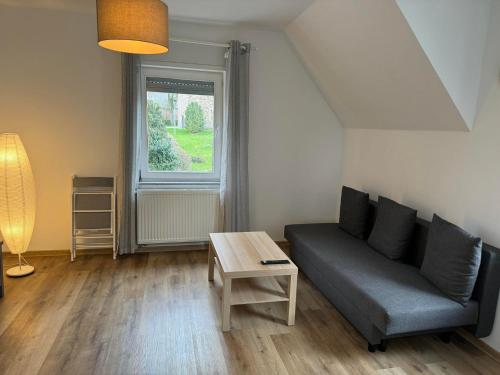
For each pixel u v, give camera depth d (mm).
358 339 2430
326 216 4340
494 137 2309
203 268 3480
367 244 3207
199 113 3863
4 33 3246
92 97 3498
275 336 2428
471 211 2496
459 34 2312
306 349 2299
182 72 3736
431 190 2869
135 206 3650
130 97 3396
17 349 2191
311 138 4125
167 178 3883
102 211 3562
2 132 3389
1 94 3326
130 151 3482
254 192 4043
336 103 3893
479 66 2391
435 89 2461
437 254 2396
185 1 2986
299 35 3484
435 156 2818
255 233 3221
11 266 3363
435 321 2156
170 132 3824
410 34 2275
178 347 2268
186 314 2652
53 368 2039
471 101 2428
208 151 3955
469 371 2146
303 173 4168
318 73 3717
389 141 3383
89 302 2773
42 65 3361
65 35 3359
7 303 2725
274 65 3865
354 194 3492
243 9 3152
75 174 3582
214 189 3824
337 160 4254
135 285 3078
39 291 2922
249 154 3947
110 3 1849
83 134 3539
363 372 2100
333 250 3041
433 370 2143
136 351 2213
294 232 3547
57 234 3648
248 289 2635
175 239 3781
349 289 2449
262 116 3920
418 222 2814
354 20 2635
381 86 2965
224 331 2451
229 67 3570
